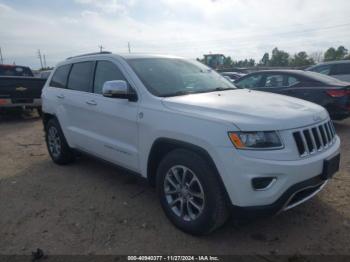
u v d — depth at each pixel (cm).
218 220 292
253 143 270
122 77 396
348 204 370
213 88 412
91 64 464
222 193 285
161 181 337
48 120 574
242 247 298
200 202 306
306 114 306
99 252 296
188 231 316
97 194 425
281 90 768
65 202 404
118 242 311
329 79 754
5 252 299
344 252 286
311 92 723
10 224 351
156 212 370
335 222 334
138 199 407
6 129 938
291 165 270
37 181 481
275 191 270
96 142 433
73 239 318
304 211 358
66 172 518
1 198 422
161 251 295
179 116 312
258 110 298
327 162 297
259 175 266
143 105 353
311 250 290
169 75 403
